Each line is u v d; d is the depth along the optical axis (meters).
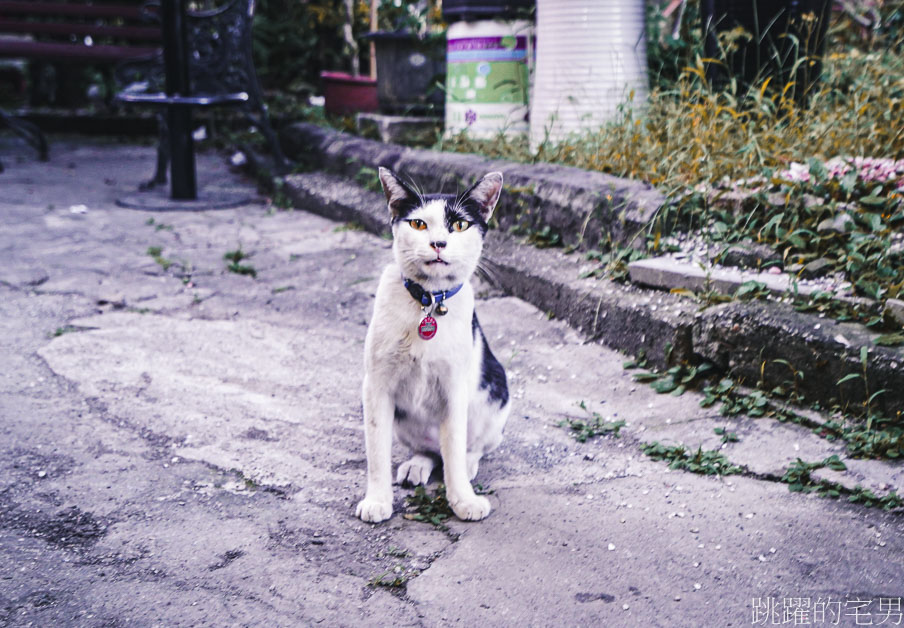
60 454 3.06
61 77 12.86
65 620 2.11
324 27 12.27
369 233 6.44
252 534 2.56
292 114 10.55
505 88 6.68
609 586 2.30
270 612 2.17
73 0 11.48
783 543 2.52
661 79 6.15
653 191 4.56
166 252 6.02
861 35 7.05
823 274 3.79
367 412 2.71
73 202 7.68
